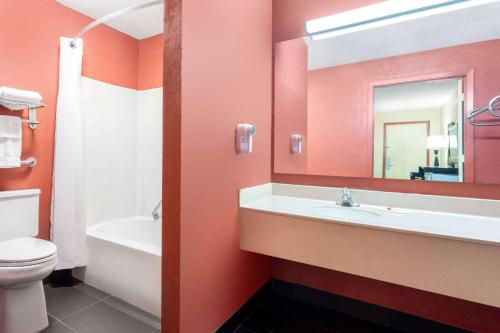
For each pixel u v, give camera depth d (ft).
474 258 3.27
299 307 5.84
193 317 4.06
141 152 8.98
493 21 4.39
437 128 4.79
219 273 4.63
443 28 4.73
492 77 4.40
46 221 6.66
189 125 3.88
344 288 5.63
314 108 5.91
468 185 4.58
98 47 7.79
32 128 6.35
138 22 7.86
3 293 4.68
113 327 5.06
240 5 5.06
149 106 8.78
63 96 6.59
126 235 8.24
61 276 6.91
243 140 4.97
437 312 4.79
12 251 4.86
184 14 3.73
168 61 3.79
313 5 5.87
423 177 4.92
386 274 3.79
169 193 3.84
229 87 4.77
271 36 6.30
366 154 5.43
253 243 4.97
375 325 5.23
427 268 3.53
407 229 3.61
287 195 6.19
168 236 3.87
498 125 4.36
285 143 6.25
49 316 5.36
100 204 7.91
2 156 5.55
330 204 5.51
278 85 6.29
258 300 5.91
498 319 4.37
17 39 6.06
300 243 4.46
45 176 6.63
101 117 7.90
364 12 5.26
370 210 4.99
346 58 5.56
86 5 7.00
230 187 4.89
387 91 5.20
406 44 5.02
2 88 5.25
